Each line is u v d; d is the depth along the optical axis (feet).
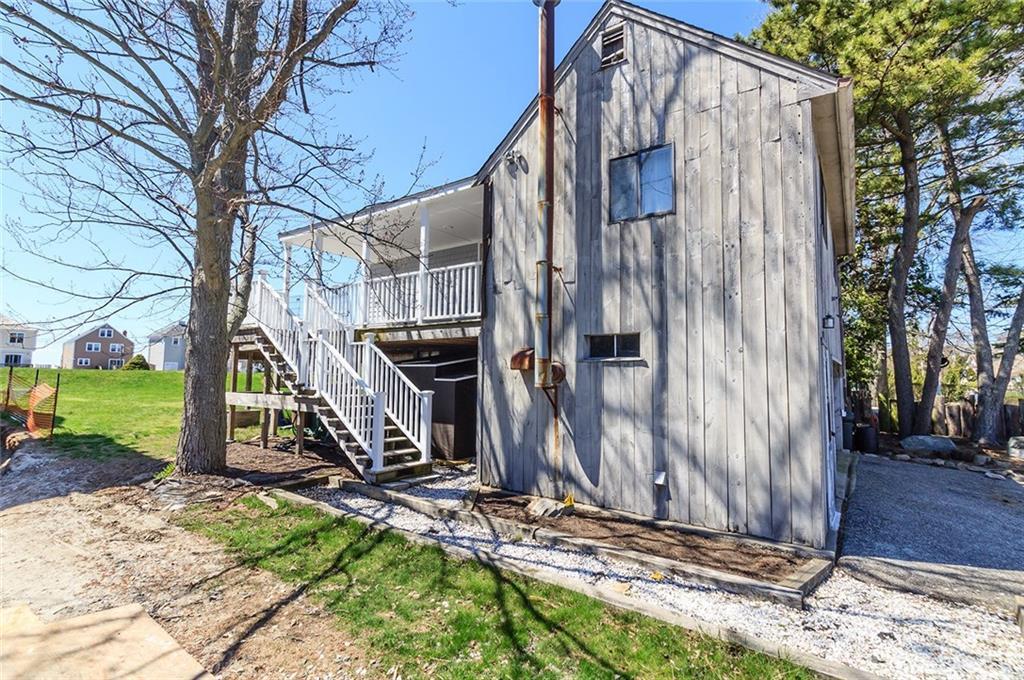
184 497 21.35
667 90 20.43
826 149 19.93
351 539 16.70
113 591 13.33
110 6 18.88
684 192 19.69
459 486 24.64
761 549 16.07
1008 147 46.91
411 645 10.57
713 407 18.39
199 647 10.55
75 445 33.71
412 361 38.14
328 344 28.53
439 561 14.71
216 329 24.75
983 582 14.29
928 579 14.43
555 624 11.25
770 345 17.37
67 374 79.87
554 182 23.31
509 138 25.40
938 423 48.11
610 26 22.30
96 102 20.30
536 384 21.93
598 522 18.88
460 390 32.04
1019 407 43.96
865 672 9.19
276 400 31.65
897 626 11.74
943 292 45.44
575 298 22.34
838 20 40.73
